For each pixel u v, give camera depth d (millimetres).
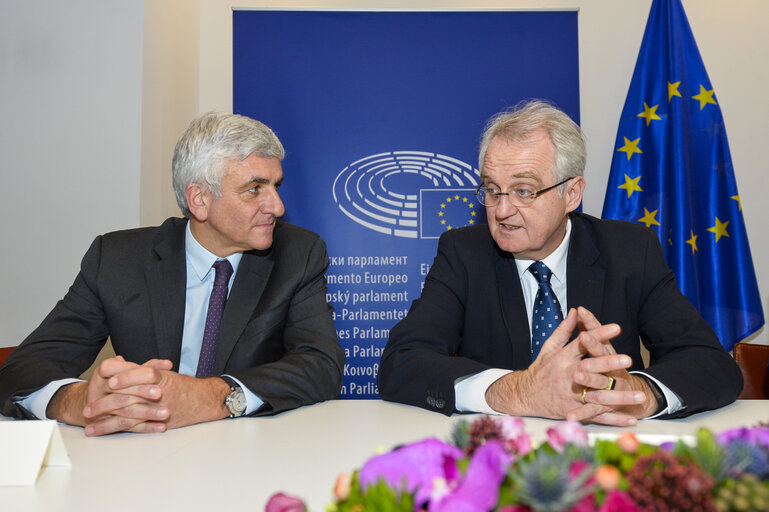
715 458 487
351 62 3666
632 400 1228
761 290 3678
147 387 1244
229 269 1907
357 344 3631
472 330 1883
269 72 3648
